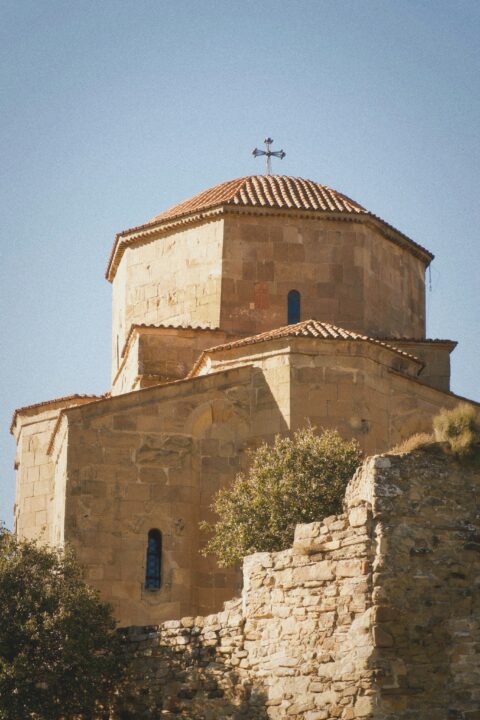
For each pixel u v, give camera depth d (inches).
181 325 3612.2
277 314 3567.9
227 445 3068.4
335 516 2094.0
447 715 1956.2
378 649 1973.4
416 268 3818.9
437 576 2015.3
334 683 2020.2
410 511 2034.9
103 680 2369.6
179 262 3666.3
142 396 3046.3
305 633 2085.4
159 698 2305.6
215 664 2246.6
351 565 2043.6
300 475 2650.1
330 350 3078.2
